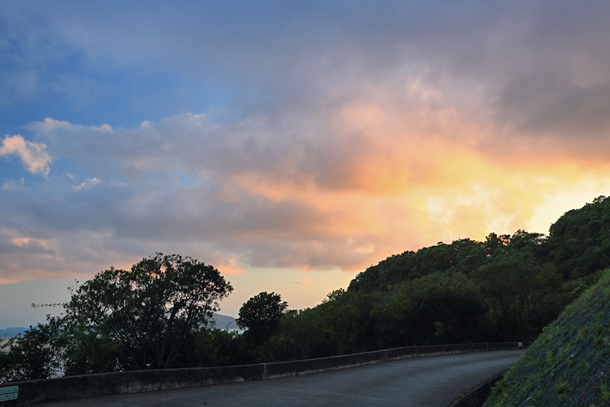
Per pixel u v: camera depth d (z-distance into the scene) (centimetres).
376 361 2692
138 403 1065
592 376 650
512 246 15712
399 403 1332
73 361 3428
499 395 1167
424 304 5653
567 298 5994
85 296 3797
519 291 6069
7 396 928
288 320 4784
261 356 4631
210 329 4341
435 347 3569
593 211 14050
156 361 4122
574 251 12812
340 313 5819
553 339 1142
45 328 3384
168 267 4231
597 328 774
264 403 1188
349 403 1278
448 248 17588
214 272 4234
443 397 1476
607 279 1228
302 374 1969
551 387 784
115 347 3647
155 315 3962
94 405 1008
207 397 1230
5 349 3272
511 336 5959
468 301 5634
